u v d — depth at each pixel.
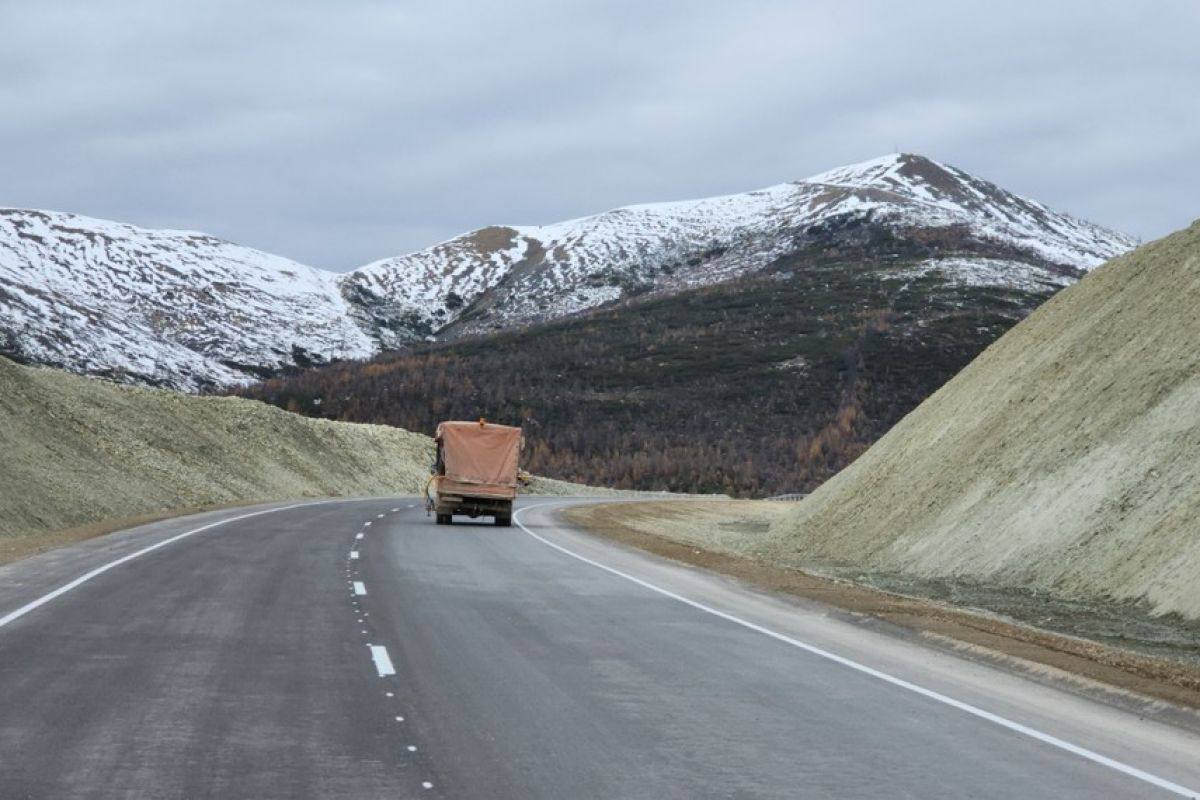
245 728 8.08
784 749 7.93
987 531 24.89
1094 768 7.68
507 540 30.12
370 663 10.94
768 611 16.53
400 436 90.94
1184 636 15.94
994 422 29.95
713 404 199.12
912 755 7.87
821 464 162.00
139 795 6.36
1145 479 21.38
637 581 20.30
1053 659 12.17
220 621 13.48
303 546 25.06
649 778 7.02
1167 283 27.81
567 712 8.98
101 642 11.68
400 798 6.44
